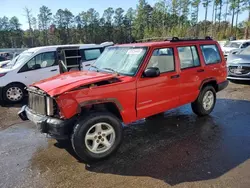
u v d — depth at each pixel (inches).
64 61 322.3
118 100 145.5
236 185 113.0
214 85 223.0
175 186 113.6
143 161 138.9
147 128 192.5
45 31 3171.8
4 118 233.8
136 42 199.3
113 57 181.5
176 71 180.7
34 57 310.5
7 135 185.8
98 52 356.8
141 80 156.3
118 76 155.6
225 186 112.4
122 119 151.4
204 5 2018.9
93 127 136.6
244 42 660.7
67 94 127.5
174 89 180.2
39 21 3105.3
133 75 155.3
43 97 137.4
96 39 3508.9
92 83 137.6
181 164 134.1
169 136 175.2
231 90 330.3
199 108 209.9
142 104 159.9
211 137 170.9
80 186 116.4
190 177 120.7
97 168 133.0
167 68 176.2
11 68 305.9
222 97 290.8
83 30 3501.5
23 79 303.4
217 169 127.5
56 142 169.3
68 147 160.9
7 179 123.2
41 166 136.3
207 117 216.1
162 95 171.9
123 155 147.3
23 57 321.7
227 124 196.5
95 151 138.4
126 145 161.5
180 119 212.4
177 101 185.3
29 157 147.6
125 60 169.8
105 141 141.8
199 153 146.6
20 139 176.9
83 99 131.3
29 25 2524.6
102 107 148.6
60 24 3339.1
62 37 3348.9
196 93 201.5
